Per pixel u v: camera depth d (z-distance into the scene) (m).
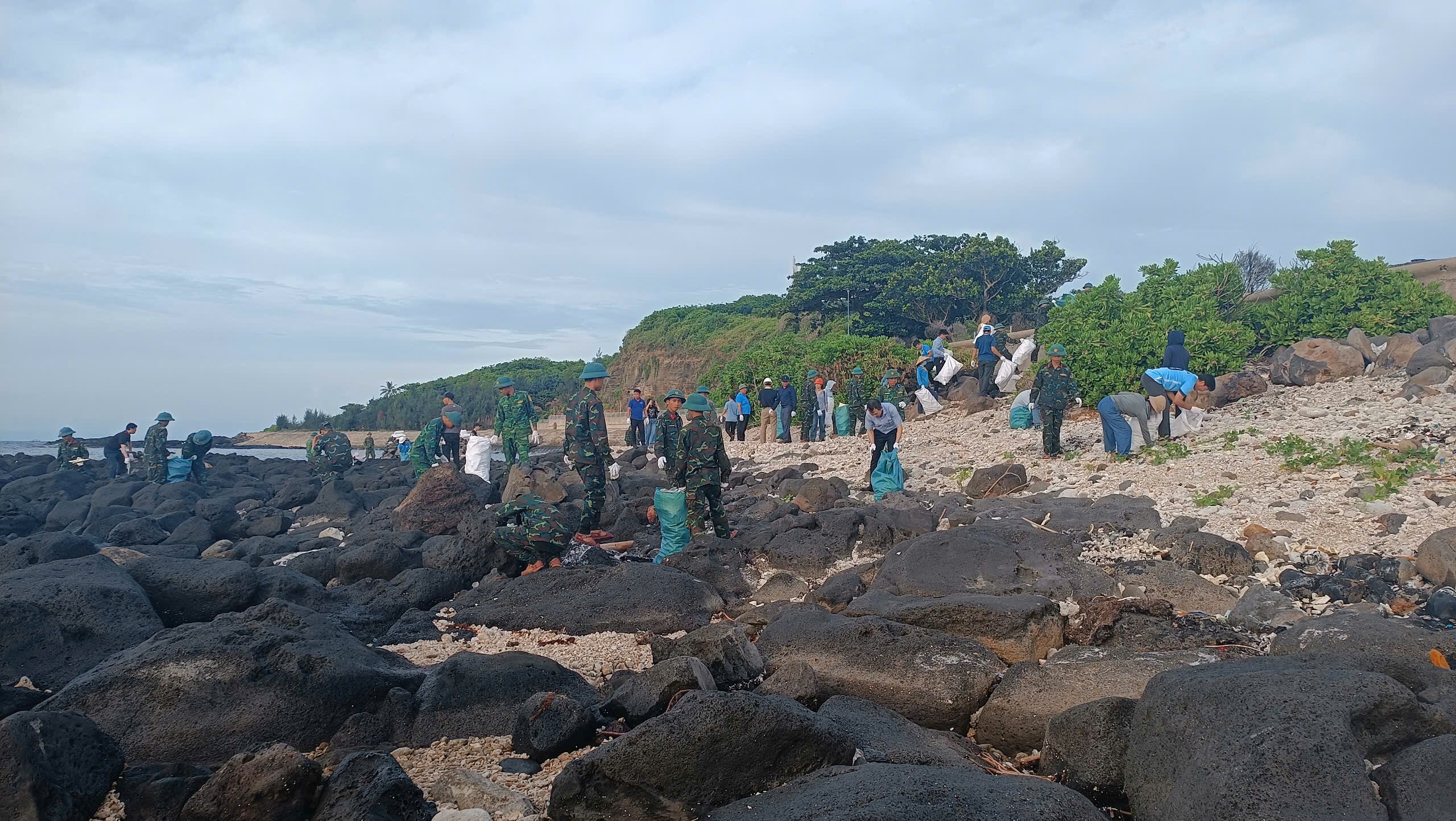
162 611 8.56
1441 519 8.73
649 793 4.54
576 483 17.16
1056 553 8.98
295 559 11.48
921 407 22.73
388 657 7.48
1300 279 20.33
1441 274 24.62
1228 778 3.83
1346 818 3.64
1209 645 6.85
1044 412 15.03
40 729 4.65
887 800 4.01
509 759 5.59
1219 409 16.36
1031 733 5.73
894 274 52.78
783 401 24.75
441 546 10.80
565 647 8.14
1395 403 13.86
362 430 83.94
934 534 9.20
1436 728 4.05
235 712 5.76
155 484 22.48
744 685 6.43
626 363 76.19
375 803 4.45
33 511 22.30
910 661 6.42
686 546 10.57
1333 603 7.50
